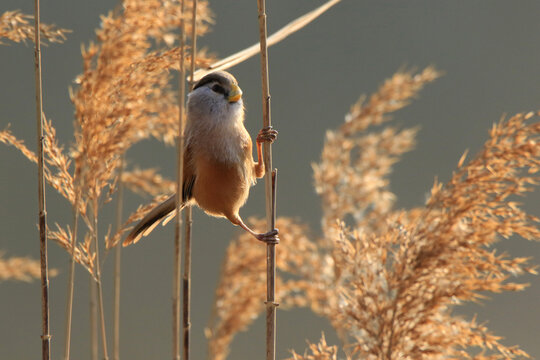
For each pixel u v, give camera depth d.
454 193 7.45
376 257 7.64
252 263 9.30
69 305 7.19
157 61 7.75
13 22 7.53
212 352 9.18
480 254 7.21
